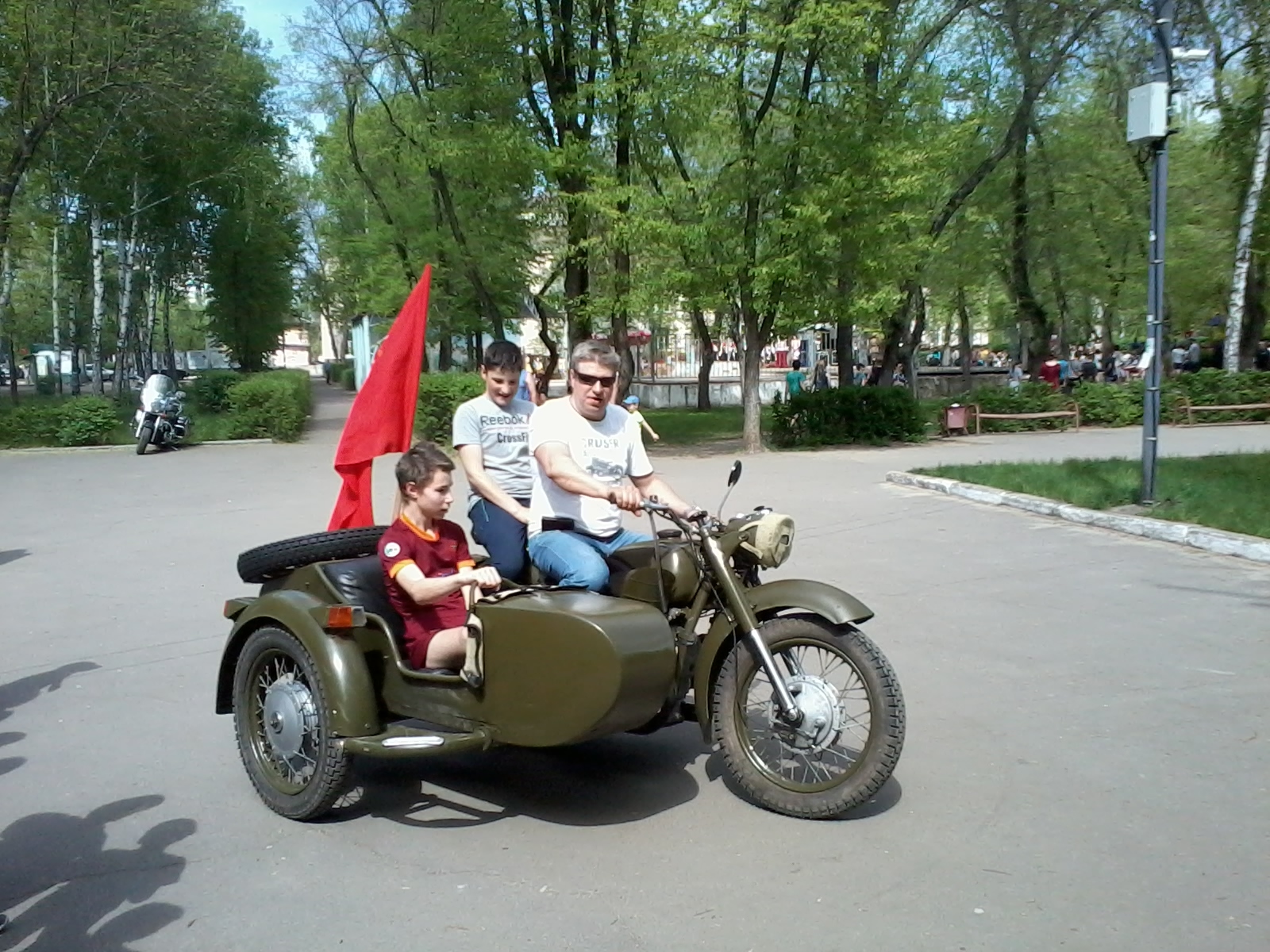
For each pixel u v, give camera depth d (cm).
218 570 1023
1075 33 2402
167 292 4359
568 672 416
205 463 2027
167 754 553
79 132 2786
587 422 510
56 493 1614
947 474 1441
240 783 514
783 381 4106
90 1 2483
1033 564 942
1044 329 3112
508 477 595
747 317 2044
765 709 485
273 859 430
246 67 3203
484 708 443
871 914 373
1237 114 2688
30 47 2442
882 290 1955
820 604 440
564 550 479
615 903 386
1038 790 477
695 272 1941
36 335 5194
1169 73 1106
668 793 488
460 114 2184
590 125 2152
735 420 2925
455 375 2352
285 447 2345
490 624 438
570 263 2247
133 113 2764
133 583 971
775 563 458
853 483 1497
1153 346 1127
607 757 539
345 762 451
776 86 1959
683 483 1538
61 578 999
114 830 461
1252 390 2522
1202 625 738
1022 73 2530
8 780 520
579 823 457
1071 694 604
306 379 3362
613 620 417
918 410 2200
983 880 396
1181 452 1827
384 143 2591
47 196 3225
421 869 418
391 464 1847
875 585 877
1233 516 1038
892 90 1986
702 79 1889
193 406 2944
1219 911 371
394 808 480
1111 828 438
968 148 2488
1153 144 1116
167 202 3406
